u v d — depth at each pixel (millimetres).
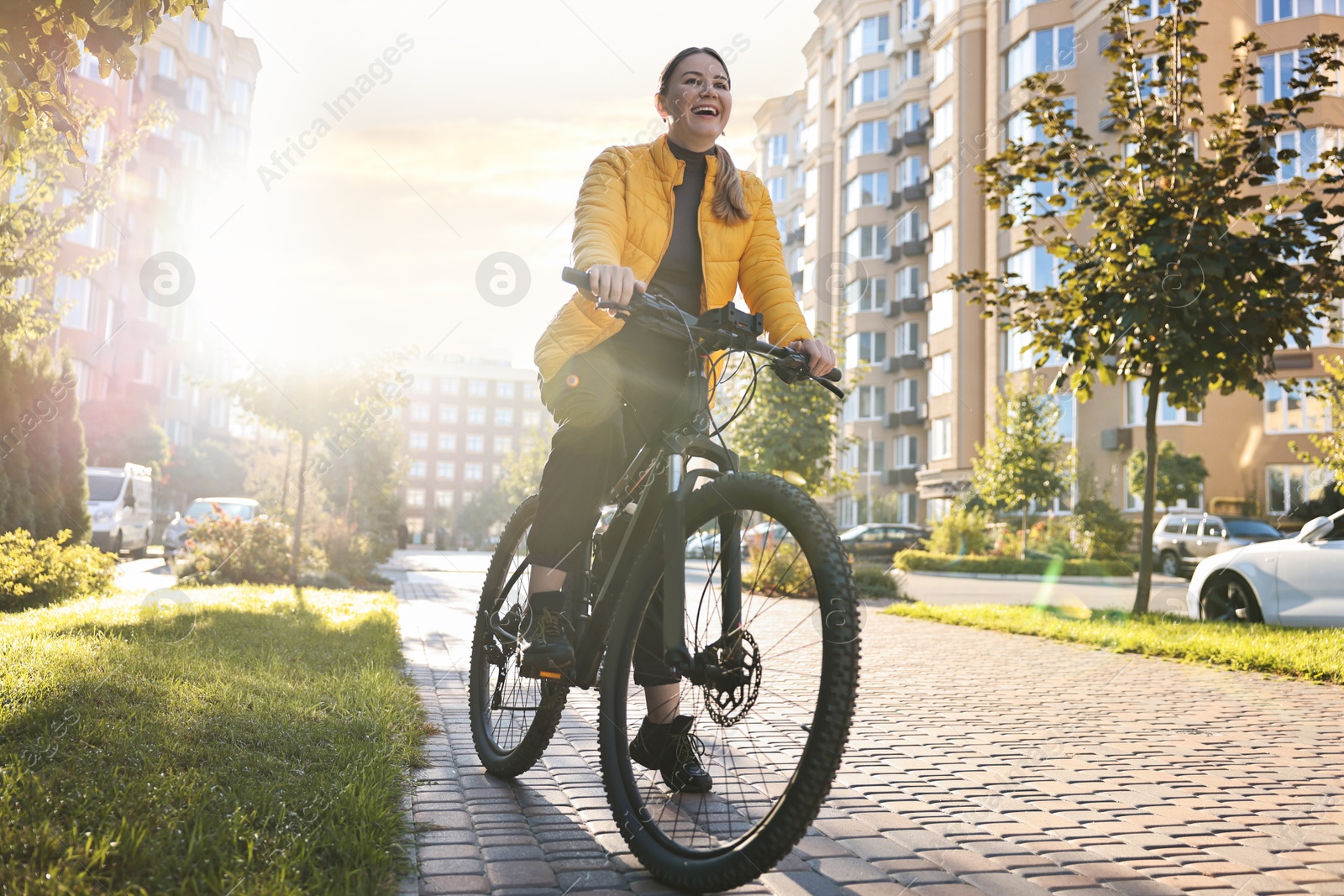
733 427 18953
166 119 10125
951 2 36062
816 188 50906
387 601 10398
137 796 2299
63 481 12000
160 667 4047
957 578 24375
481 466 98312
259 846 2082
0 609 8305
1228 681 5988
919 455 43156
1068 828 2744
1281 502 27438
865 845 2520
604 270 2201
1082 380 9898
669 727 2469
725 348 2426
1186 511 26484
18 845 1922
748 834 2055
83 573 9438
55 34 3414
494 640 3271
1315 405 26875
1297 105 8836
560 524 2668
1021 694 5398
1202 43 22109
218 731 3092
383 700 3951
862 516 43906
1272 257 8906
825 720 1932
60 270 9953
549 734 2938
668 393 2578
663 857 2184
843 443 20609
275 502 19328
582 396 2631
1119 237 9242
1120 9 9477
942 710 4863
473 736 3383
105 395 39062
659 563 2373
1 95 3629
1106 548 26062
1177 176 9078
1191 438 28891
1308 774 3508
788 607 2084
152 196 42562
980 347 35094
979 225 34469
